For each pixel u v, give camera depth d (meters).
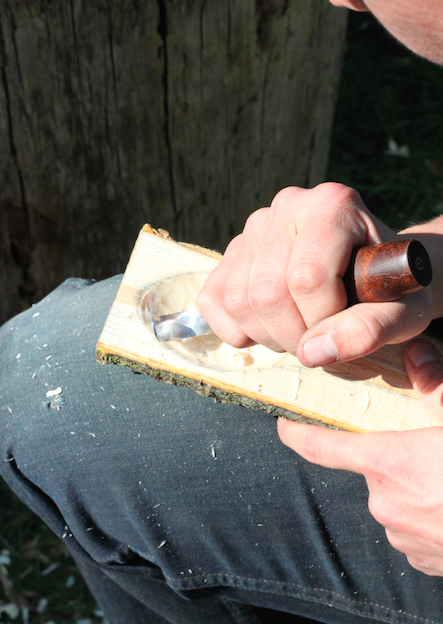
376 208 1.45
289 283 0.54
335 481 0.58
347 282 0.54
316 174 1.21
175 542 0.61
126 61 0.79
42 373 0.62
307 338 0.53
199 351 0.60
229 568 0.61
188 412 0.59
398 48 1.69
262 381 0.58
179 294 0.63
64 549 0.99
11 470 0.62
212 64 0.86
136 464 0.59
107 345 0.58
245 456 0.59
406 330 0.54
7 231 0.87
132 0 0.76
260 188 1.08
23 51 0.75
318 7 0.94
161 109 0.86
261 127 0.99
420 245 0.52
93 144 0.84
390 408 0.58
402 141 1.55
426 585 0.59
